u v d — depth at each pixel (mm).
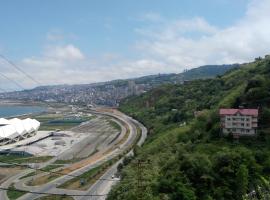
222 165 178750
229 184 169250
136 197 169500
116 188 198125
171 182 167250
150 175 191000
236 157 179875
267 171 180000
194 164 176250
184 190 160125
